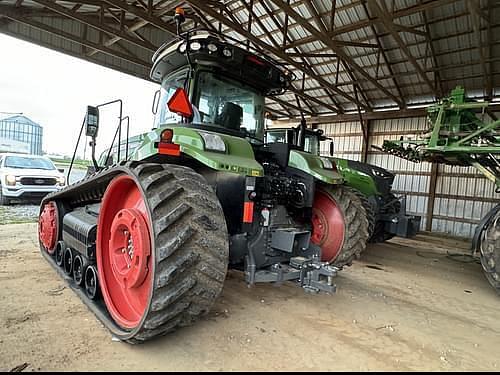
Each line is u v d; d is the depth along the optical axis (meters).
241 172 2.16
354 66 7.65
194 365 1.92
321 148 12.00
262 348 2.16
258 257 2.71
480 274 4.77
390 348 2.29
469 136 4.16
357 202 3.56
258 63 2.98
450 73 8.49
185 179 2.08
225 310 2.75
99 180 2.71
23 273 3.46
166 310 1.88
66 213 3.80
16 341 2.09
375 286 3.77
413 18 7.47
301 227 3.14
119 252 2.34
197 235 1.93
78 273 3.01
